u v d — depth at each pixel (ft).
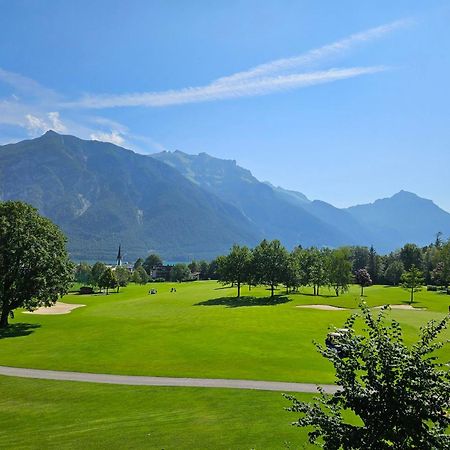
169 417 97.76
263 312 276.21
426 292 454.40
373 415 40.70
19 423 97.30
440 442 38.81
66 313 314.35
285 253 397.39
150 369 142.82
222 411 100.73
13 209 238.07
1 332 217.97
